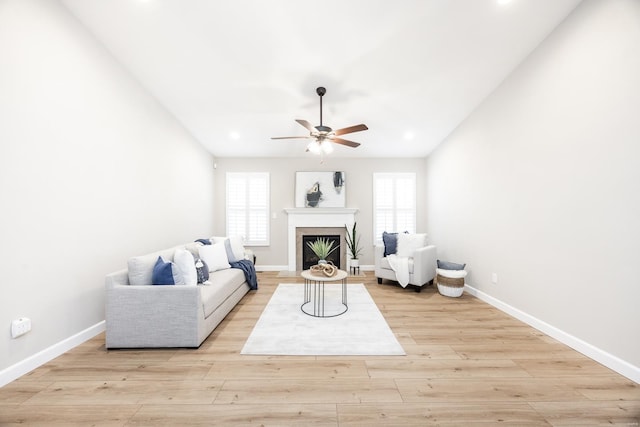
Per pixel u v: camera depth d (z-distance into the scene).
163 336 2.48
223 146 5.61
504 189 3.49
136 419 1.63
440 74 3.45
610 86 2.18
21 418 1.63
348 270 6.07
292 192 6.22
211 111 4.30
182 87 3.71
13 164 2.05
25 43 2.14
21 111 2.11
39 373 2.10
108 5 2.52
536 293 2.97
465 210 4.47
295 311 3.50
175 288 2.50
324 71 3.43
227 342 2.65
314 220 6.16
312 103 4.11
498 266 3.62
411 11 2.60
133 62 3.23
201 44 3.00
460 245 4.63
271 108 4.24
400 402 1.78
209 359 2.33
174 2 2.52
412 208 6.23
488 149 3.84
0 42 1.97
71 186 2.55
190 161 5.00
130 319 2.47
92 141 2.79
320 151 4.06
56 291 2.39
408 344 2.60
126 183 3.30
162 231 4.09
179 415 1.66
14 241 2.06
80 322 2.63
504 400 1.80
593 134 2.32
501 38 2.87
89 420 1.62
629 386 1.94
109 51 3.03
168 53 3.11
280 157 6.21
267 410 1.71
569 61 2.55
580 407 1.74
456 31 2.81
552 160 2.75
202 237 5.53
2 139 1.98
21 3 2.11
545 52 2.83
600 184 2.26
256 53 3.14
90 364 2.24
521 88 3.19
